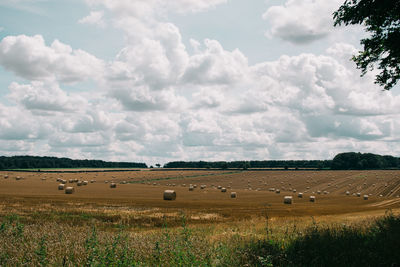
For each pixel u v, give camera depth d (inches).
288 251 270.4
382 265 229.9
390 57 512.7
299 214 1227.2
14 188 2439.7
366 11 440.5
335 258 238.7
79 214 951.6
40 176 4379.9
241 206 1553.9
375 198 2613.2
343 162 6496.1
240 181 4426.7
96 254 242.2
